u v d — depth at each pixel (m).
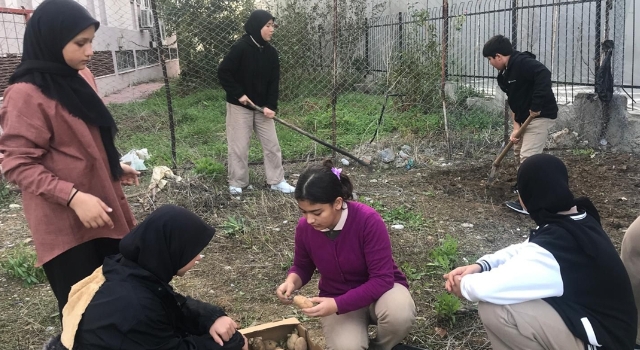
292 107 10.23
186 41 11.63
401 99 9.70
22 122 2.32
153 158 7.24
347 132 8.75
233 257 4.55
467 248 4.61
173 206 2.28
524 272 2.32
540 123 5.40
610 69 7.32
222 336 2.48
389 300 2.70
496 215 5.39
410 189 6.24
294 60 11.11
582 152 7.37
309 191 2.50
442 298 3.47
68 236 2.47
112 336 2.12
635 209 5.40
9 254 4.61
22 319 3.60
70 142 2.45
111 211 2.46
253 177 6.43
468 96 9.51
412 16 10.59
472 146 7.79
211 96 11.44
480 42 10.76
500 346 2.55
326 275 2.84
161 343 2.24
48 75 2.38
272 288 4.03
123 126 9.13
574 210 2.43
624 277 2.31
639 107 7.79
